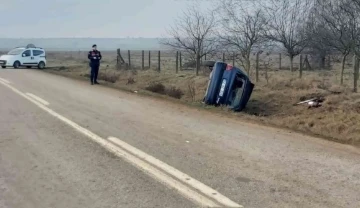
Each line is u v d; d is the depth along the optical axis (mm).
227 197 4832
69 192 5016
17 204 4656
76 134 8219
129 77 24062
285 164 6242
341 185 5320
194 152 6879
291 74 23406
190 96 17047
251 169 5941
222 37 22953
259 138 8172
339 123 9984
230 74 13805
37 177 5578
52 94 15258
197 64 25344
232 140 7898
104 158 6469
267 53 25047
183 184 5266
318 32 21078
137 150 6957
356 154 7035
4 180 5465
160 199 4773
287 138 8281
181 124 9602
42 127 8930
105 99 14172
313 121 10703
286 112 13281
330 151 7195
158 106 12758
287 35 23609
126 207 4551
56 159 6426
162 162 6246
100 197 4848
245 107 14281
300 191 5062
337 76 23109
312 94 14805
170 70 29984
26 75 26359
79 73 29672
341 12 17297
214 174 5680
